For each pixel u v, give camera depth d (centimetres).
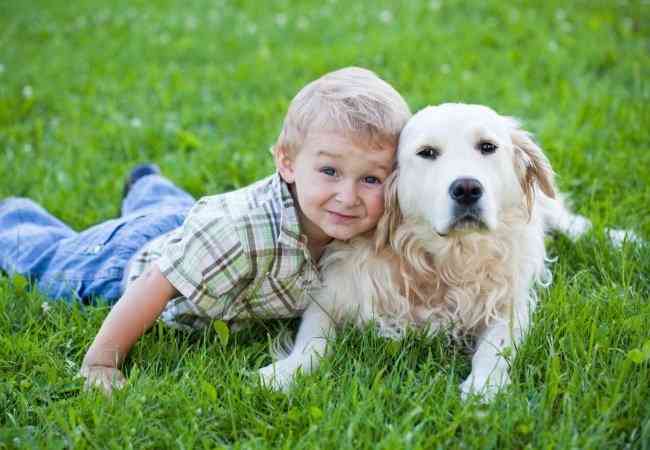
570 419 223
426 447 219
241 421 239
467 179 253
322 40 757
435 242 285
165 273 280
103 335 276
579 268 343
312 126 269
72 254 354
